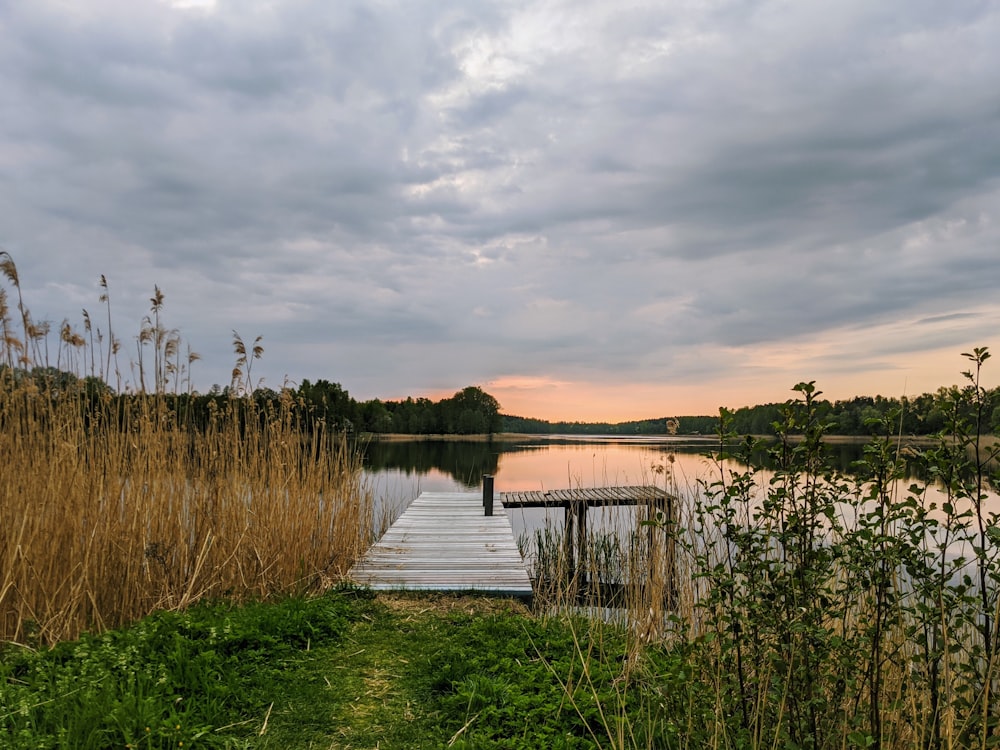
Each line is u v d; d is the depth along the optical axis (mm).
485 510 11312
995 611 2553
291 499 7410
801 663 2762
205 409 7352
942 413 2605
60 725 3494
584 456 33344
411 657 5062
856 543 2658
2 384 5695
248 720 3980
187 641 4730
